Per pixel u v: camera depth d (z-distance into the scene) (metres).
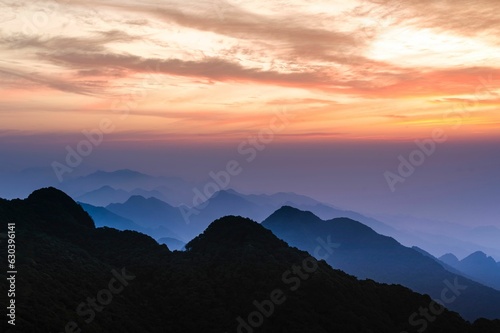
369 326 102.31
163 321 101.00
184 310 103.44
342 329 99.50
